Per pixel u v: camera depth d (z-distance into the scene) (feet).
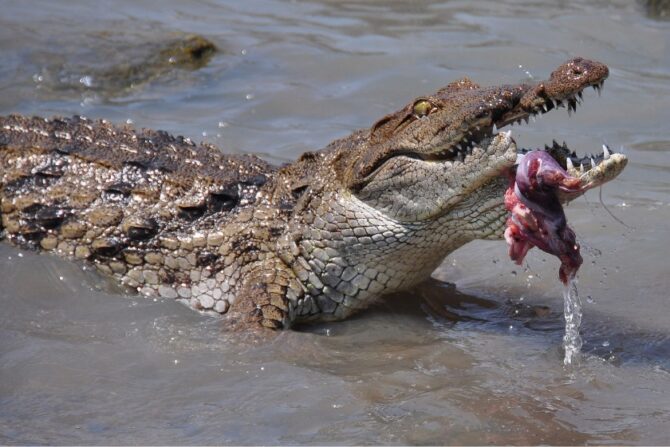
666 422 56.44
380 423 56.13
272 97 107.76
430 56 116.47
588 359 64.03
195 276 72.69
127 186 76.54
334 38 123.03
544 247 62.59
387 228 68.39
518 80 109.91
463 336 68.23
